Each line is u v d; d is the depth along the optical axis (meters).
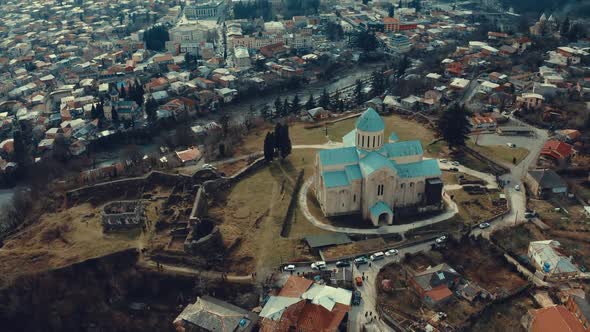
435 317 144.00
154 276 171.12
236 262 173.38
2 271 172.00
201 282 165.62
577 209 197.88
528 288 154.25
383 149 196.25
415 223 190.12
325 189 192.25
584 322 137.50
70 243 186.25
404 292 154.75
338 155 196.00
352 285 158.88
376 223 188.38
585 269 162.75
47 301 166.12
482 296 150.38
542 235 181.50
